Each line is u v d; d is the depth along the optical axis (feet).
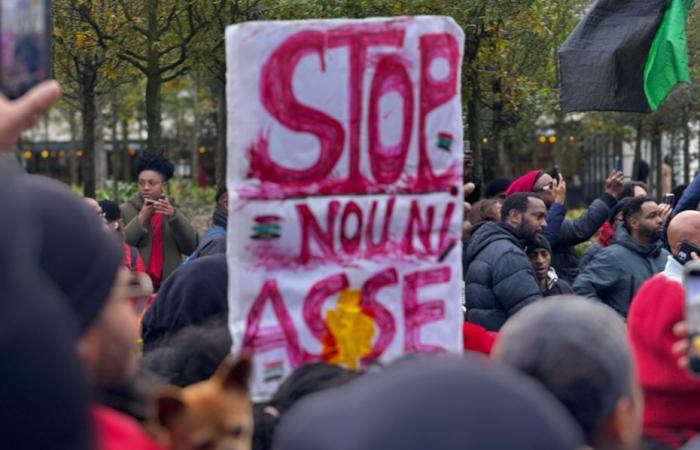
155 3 45.60
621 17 25.48
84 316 8.46
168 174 34.45
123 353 9.31
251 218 13.67
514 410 5.97
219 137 65.87
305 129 13.78
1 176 6.57
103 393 9.71
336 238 13.94
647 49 25.43
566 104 25.72
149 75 47.19
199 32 47.19
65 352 6.76
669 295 14.60
